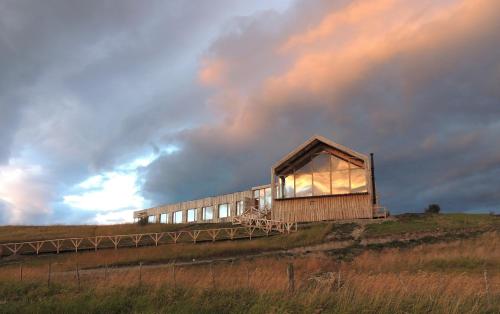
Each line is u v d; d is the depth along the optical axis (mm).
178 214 65000
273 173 42969
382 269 20531
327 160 42031
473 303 10883
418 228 33281
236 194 55781
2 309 12797
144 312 11664
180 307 11758
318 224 38438
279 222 39000
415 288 12000
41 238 40938
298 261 23625
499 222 33594
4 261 32625
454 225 33438
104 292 13758
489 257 22547
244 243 32531
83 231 46000
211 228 43375
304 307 10875
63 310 12492
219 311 11344
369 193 40000
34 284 16984
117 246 37000
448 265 21188
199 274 18531
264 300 11477
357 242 31453
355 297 11250
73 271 25250
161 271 20328
